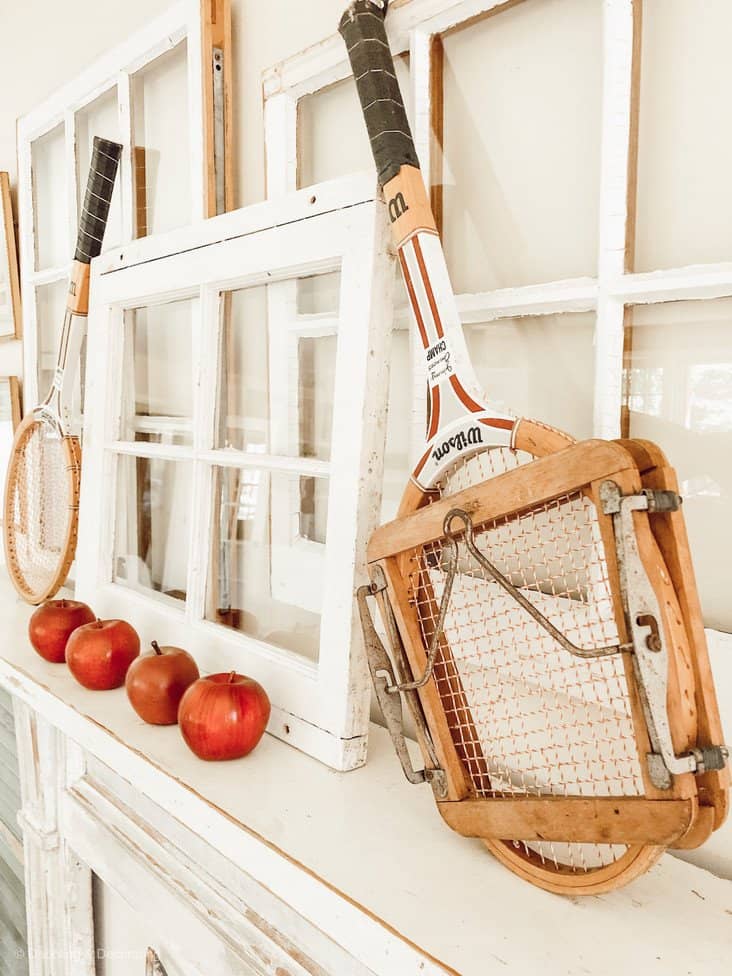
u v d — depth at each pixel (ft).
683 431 2.03
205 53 3.16
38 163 4.83
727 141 1.93
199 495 3.02
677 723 1.41
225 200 3.27
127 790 3.24
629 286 2.02
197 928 2.78
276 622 2.90
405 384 2.72
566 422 2.28
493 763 2.23
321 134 2.94
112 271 3.46
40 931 4.17
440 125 2.53
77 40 4.35
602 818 1.56
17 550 4.23
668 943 1.56
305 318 2.76
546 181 2.29
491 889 1.73
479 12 2.35
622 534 1.46
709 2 1.93
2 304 5.30
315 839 1.90
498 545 2.13
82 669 2.85
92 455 3.59
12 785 4.67
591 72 2.17
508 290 2.29
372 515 2.26
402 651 1.95
